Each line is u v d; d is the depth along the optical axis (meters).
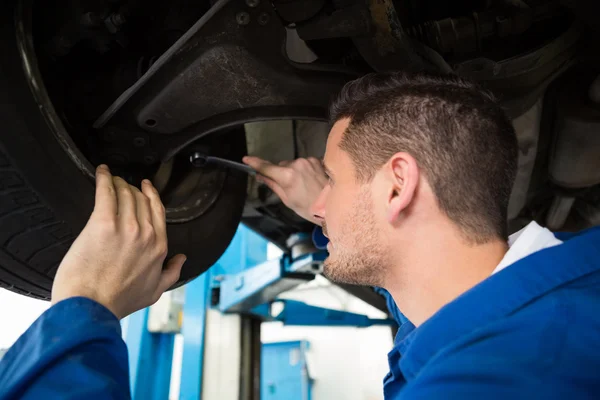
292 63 0.93
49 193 0.78
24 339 0.59
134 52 0.96
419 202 0.66
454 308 0.52
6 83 0.71
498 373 0.42
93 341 0.59
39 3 0.81
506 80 1.13
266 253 3.09
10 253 0.86
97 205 0.77
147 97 0.91
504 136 0.70
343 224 0.74
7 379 0.55
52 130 0.78
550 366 0.42
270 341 7.06
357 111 0.77
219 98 0.93
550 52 1.12
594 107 1.26
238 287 2.87
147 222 0.80
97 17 0.83
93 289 0.70
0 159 0.71
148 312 3.08
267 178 1.15
